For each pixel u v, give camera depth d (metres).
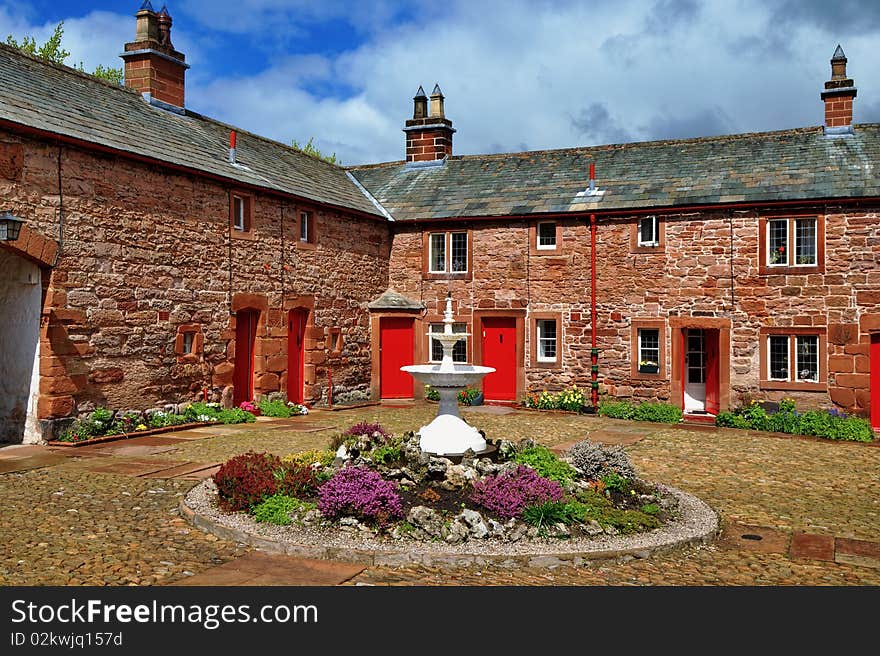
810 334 15.38
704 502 8.30
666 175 17.44
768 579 5.82
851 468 10.75
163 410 12.78
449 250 18.73
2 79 11.23
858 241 14.99
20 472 8.87
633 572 5.91
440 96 21.12
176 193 13.02
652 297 16.70
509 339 18.22
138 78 15.24
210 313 13.83
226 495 7.14
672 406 16.08
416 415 15.91
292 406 15.48
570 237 17.52
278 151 18.39
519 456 8.28
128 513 7.14
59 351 10.84
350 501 6.46
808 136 17.20
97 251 11.45
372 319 18.73
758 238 15.79
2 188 9.94
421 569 5.80
